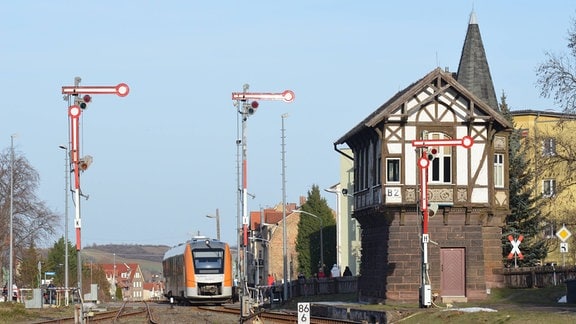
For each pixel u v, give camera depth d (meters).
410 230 65.69
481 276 65.56
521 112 107.56
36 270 125.00
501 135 68.38
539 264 86.56
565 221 84.38
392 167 66.06
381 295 66.88
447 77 65.69
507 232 85.06
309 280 91.31
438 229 65.81
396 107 65.69
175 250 88.38
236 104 52.34
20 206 123.06
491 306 52.78
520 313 42.56
